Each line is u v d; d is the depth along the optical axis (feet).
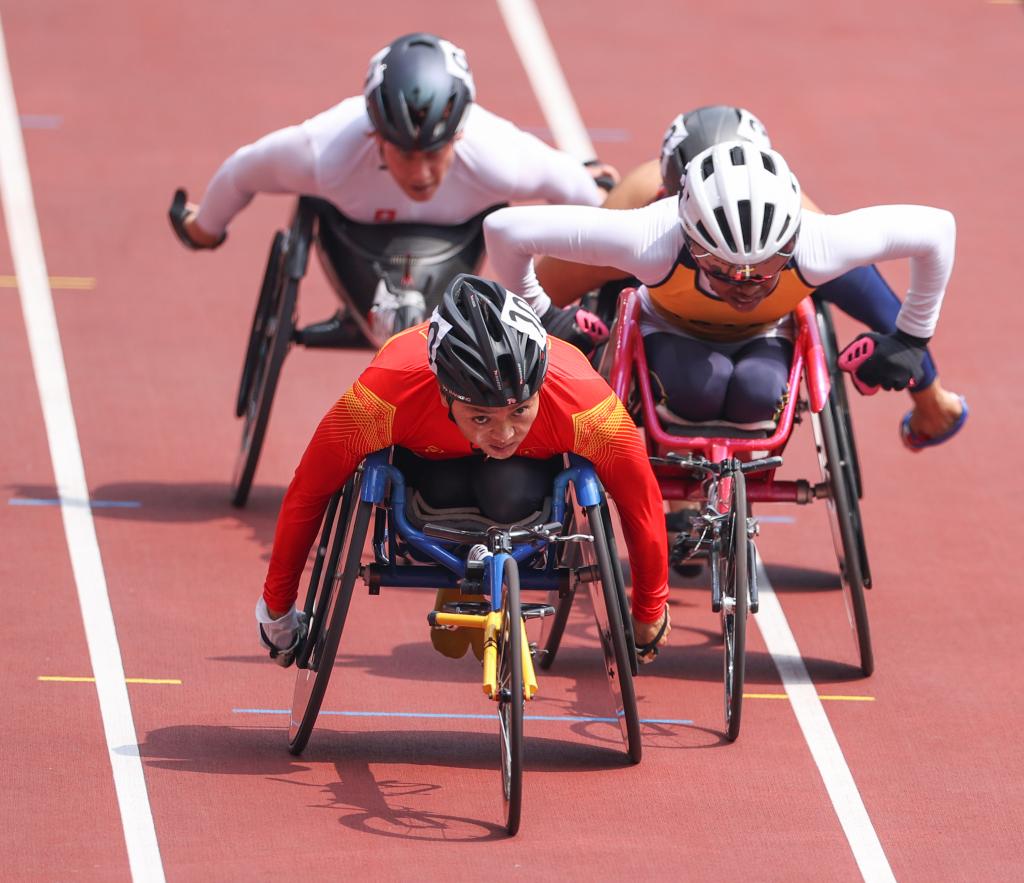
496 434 59.36
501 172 89.71
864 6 206.80
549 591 72.59
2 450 102.78
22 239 139.54
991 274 138.72
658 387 74.08
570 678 77.05
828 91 180.75
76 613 81.35
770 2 206.80
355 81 177.99
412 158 84.64
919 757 69.46
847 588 75.61
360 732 70.38
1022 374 119.65
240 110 169.17
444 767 67.36
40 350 118.83
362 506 62.64
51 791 63.98
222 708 72.18
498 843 60.95
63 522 92.63
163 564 87.66
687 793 65.57
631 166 159.74
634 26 196.85
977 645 80.84
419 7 200.03
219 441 106.42
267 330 95.35
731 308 71.36
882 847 61.93
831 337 81.66
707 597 86.79
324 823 62.13
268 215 149.07
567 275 81.15
